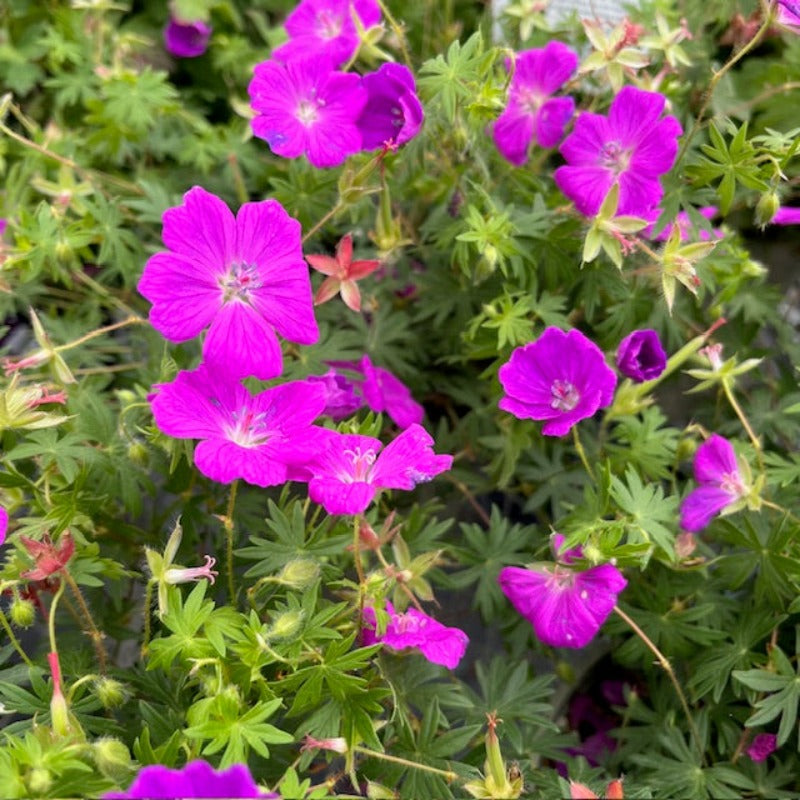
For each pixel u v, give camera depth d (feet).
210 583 1.28
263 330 1.19
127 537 1.37
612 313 1.49
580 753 1.45
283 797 1.07
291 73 1.35
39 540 1.23
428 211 1.60
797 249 1.79
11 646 1.24
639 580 1.39
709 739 1.38
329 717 1.18
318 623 1.17
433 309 1.52
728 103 1.63
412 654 1.30
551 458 1.50
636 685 1.49
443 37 1.72
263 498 1.40
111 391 1.55
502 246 1.40
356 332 1.52
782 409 1.53
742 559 1.36
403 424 1.45
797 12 1.32
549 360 1.28
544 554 1.38
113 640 1.41
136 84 1.61
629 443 1.45
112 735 1.21
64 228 1.46
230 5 1.84
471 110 1.39
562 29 1.61
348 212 1.46
